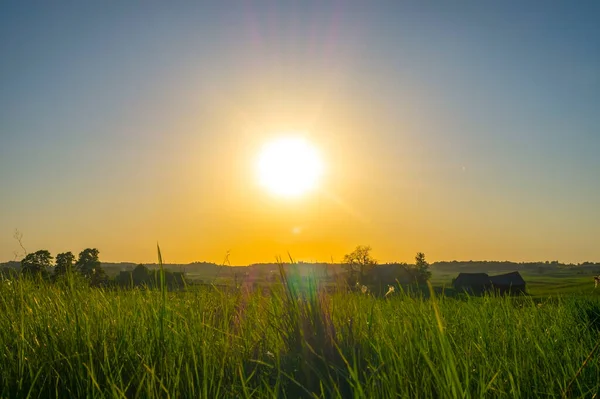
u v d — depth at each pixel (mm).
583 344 4777
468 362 3520
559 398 3328
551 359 4055
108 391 3059
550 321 5840
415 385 3131
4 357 3660
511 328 5098
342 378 3471
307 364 3588
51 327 4148
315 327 4309
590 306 6254
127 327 4266
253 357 4113
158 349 3789
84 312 4531
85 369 3488
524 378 3641
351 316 4699
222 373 3402
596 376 3631
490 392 3357
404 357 3549
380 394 3037
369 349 3895
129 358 3684
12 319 4520
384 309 5441
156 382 3400
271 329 4797
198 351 3850
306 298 4645
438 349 3451
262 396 3146
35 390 3242
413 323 4410
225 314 4781
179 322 4430
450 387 2801
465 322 5285
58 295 5219
